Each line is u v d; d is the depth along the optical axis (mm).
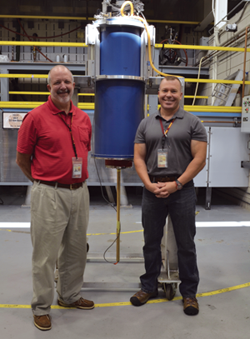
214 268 2631
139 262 2746
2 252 2975
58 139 1720
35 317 1802
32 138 1729
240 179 4781
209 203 4836
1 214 4426
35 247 1775
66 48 8430
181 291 2029
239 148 4730
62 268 1961
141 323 1838
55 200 1750
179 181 1846
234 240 3369
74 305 2008
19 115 4527
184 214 1911
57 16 8234
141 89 2207
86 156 1893
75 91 2520
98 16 2137
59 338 1691
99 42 2117
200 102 7422
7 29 8125
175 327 1797
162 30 8594
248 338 1696
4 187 6590
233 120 4875
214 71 6379
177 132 1868
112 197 5137
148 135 1926
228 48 4734
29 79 8188
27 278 2420
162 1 8266
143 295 2047
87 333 1737
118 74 2086
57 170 1740
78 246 1929
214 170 4738
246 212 4672
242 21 5266
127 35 2070
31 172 1860
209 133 4680
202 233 3613
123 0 2326
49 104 1738
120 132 2139
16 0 8094
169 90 1852
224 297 2152
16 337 1698
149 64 2180
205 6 7672
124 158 2162
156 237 2020
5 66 6023
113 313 1946
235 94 5051
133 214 4512
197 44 8625
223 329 1779
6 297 2125
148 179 1923
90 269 2596
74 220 1863
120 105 2119
